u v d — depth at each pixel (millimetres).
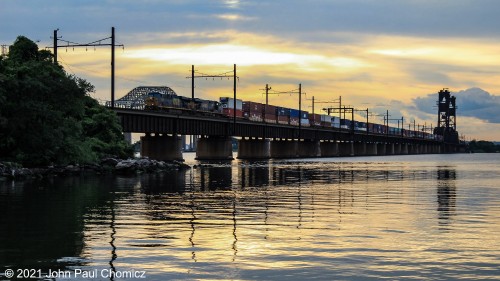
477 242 22141
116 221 28047
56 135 74875
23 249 20422
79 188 50656
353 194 45656
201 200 39906
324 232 24594
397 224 27203
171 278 16422
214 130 161500
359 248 20812
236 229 25469
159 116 130625
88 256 19250
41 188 50375
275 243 21812
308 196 43562
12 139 72125
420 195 44594
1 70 76312
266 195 44438
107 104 108312
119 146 97000
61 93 75500
